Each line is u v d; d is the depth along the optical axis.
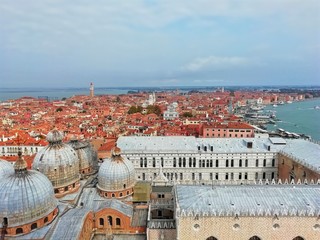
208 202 66.75
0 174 76.62
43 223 64.94
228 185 75.75
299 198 67.88
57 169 79.62
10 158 138.25
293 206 64.81
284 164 111.75
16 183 63.28
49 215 66.25
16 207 61.25
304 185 76.06
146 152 114.94
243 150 117.56
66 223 65.12
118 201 78.88
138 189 83.50
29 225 62.53
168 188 95.31
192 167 116.25
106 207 73.75
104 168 82.62
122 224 74.06
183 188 73.81
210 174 117.06
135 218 77.38
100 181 82.88
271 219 62.97
